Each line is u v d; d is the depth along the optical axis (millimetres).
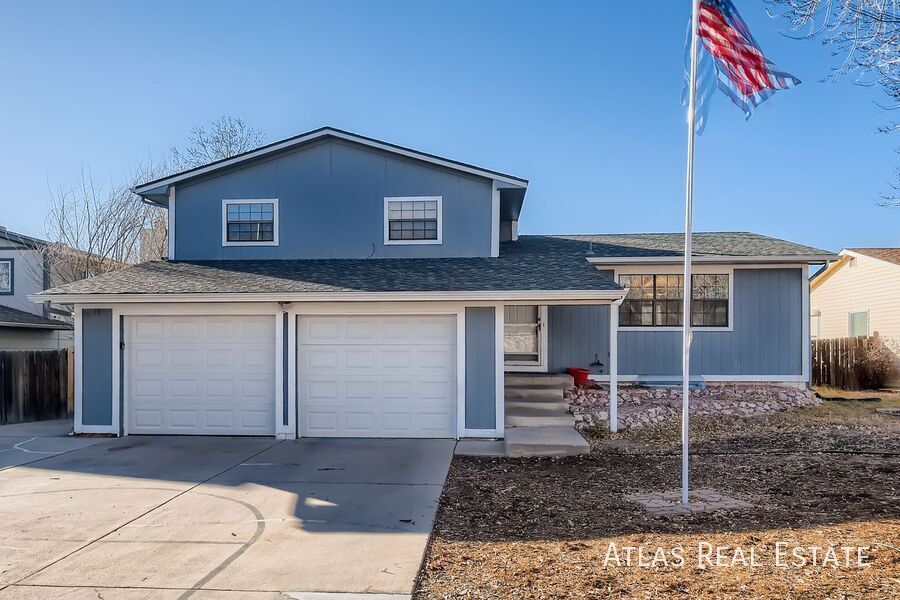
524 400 12297
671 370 14156
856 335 23219
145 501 6914
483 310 10617
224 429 10984
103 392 11094
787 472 8156
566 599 4332
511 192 12891
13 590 4617
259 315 10969
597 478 7980
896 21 6133
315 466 8625
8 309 19391
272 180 12836
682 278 14164
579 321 14195
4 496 7148
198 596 4500
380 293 10195
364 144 12547
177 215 12945
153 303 10953
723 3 6895
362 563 5086
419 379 10797
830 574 4660
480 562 5082
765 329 14086
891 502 6637
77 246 21172
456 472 8336
